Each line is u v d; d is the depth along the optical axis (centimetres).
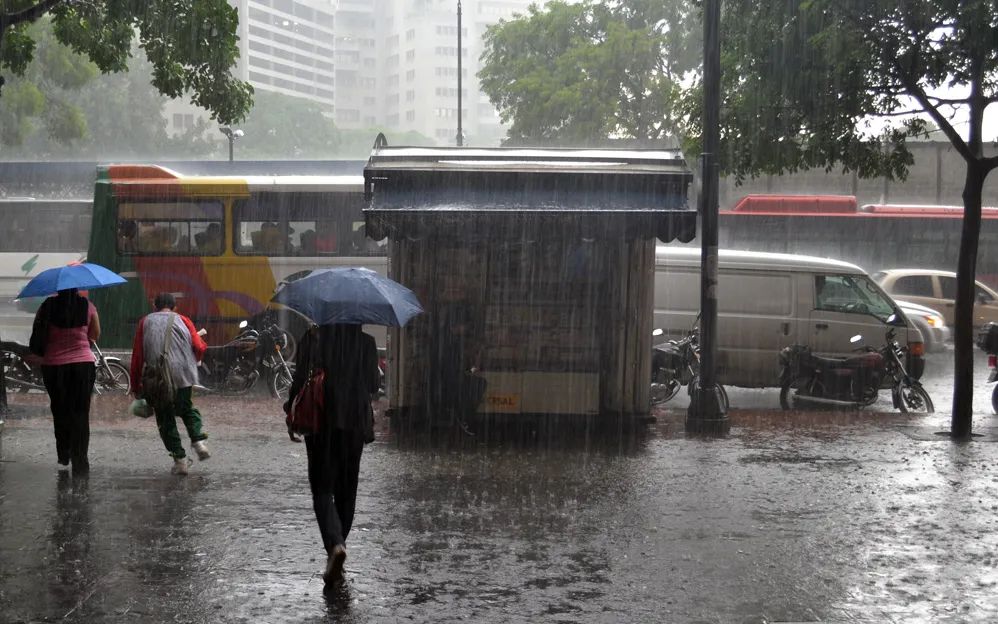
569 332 1300
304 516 833
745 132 1347
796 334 1633
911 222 2955
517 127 4169
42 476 978
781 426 1359
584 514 862
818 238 2955
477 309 1295
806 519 853
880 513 877
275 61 15050
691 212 1217
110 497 891
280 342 1631
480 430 1310
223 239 1875
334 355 664
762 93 1316
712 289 1311
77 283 950
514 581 671
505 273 1295
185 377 977
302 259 1880
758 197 2980
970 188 1247
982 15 1139
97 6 1357
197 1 1317
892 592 659
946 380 1964
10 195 3200
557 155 1280
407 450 1166
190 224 1877
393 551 739
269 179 1886
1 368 1195
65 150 5962
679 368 1549
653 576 687
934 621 604
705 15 1315
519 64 4197
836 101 1287
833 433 1298
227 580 661
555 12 4178
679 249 1670
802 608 624
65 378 966
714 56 1309
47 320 965
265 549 735
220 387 1588
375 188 1252
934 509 893
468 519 838
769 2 1293
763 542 779
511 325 1298
